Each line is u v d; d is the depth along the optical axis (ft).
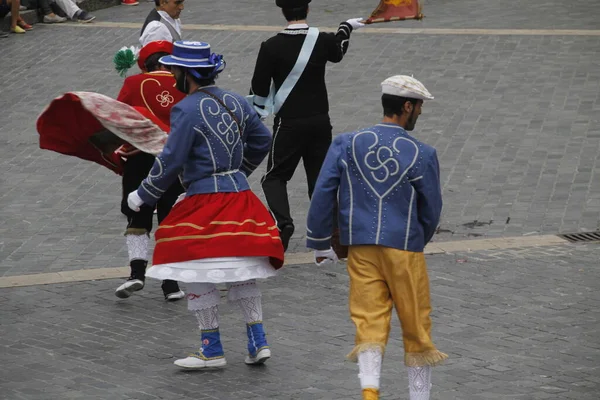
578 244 80.59
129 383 58.13
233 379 58.49
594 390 55.67
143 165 70.49
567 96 119.03
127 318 68.80
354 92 123.13
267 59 76.02
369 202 50.62
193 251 57.36
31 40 152.35
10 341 64.80
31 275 77.51
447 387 56.34
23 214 91.61
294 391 56.59
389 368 59.52
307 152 78.28
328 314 68.54
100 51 145.89
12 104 124.06
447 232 84.58
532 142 105.19
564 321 65.87
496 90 122.21
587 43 140.36
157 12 87.92
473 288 72.18
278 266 59.06
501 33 147.33
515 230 84.28
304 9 76.33
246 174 62.85
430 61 134.72
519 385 56.39
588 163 98.84
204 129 57.67
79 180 100.58
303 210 91.15
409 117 51.34
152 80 70.33
